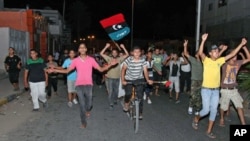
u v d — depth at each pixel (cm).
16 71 1485
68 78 1209
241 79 1230
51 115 1062
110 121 984
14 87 1505
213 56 810
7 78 2017
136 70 848
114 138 802
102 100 1381
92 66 882
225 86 901
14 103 1278
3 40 2417
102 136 819
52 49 4762
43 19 3997
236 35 3152
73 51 1198
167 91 1600
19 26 3219
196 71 1004
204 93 816
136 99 859
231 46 3234
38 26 3638
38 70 1117
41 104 1258
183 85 1508
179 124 960
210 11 3900
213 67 808
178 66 1345
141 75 859
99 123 958
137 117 849
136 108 851
